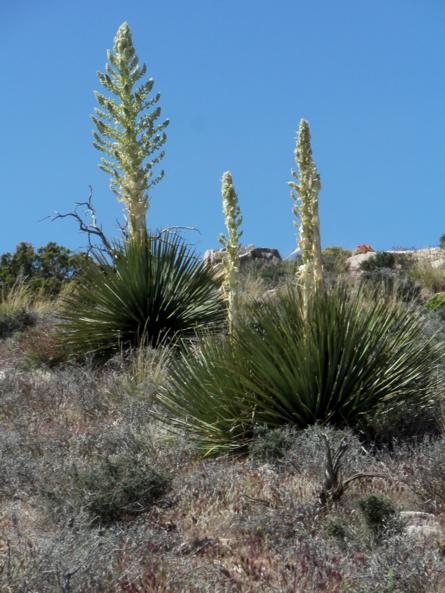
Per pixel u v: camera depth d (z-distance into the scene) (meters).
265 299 10.21
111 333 14.09
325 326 9.30
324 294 9.48
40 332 15.12
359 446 8.40
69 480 7.14
